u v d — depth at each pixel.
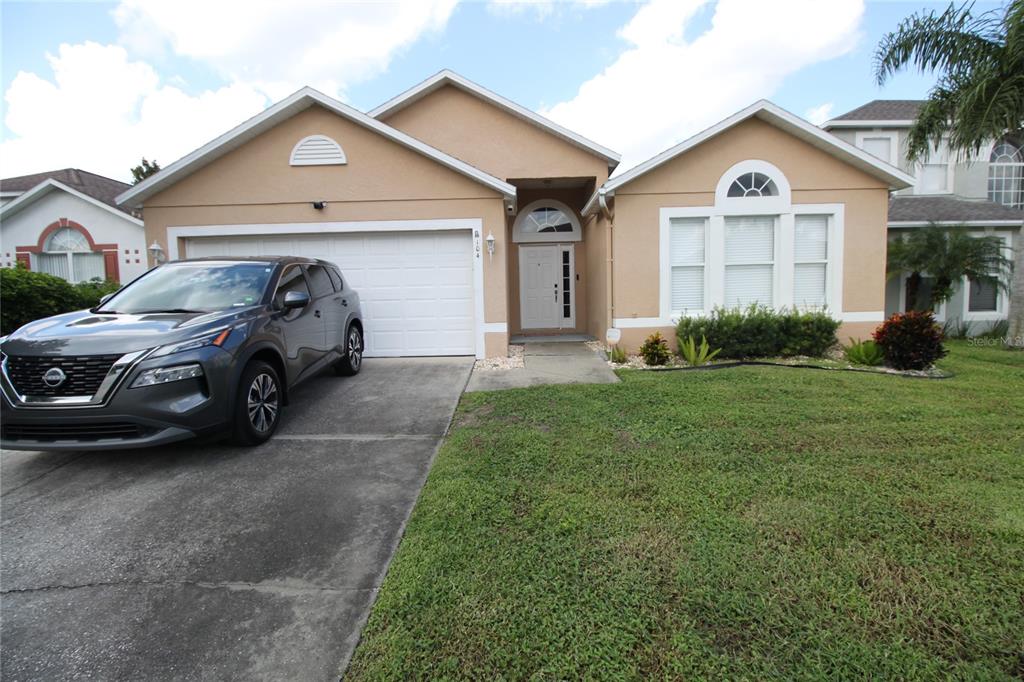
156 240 9.09
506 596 2.65
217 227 9.05
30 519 3.62
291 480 4.21
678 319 9.74
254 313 5.18
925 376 7.71
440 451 4.76
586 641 2.33
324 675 2.22
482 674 2.16
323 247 9.23
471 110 11.70
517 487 3.89
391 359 9.19
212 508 3.75
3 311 9.20
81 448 4.11
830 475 4.02
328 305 6.96
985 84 9.11
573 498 3.69
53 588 2.87
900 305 13.79
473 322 9.27
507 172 11.75
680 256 9.84
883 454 4.45
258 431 4.97
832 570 2.80
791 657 2.21
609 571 2.83
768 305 9.90
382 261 9.23
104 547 3.27
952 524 3.26
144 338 4.25
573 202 13.51
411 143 8.68
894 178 9.43
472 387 7.18
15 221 14.90
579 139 11.41
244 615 2.62
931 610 2.48
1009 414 5.61
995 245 12.36
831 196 9.63
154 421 4.12
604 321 10.75
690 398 6.29
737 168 9.56
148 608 2.69
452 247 9.20
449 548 3.09
